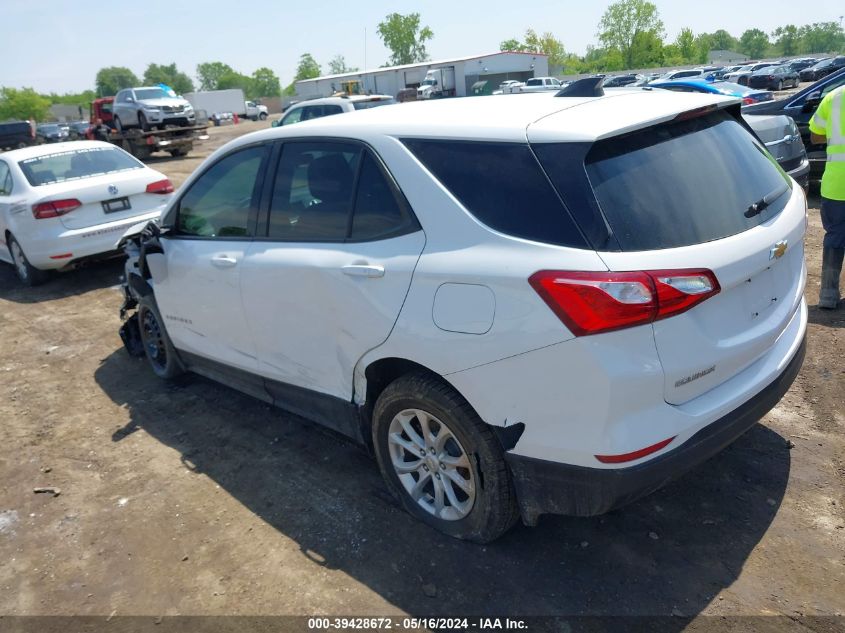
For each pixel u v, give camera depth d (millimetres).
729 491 3193
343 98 14680
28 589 2988
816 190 9508
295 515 3322
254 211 3639
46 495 3715
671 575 2713
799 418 3760
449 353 2611
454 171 2725
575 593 2660
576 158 2396
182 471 3836
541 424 2443
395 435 3078
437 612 2629
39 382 5328
